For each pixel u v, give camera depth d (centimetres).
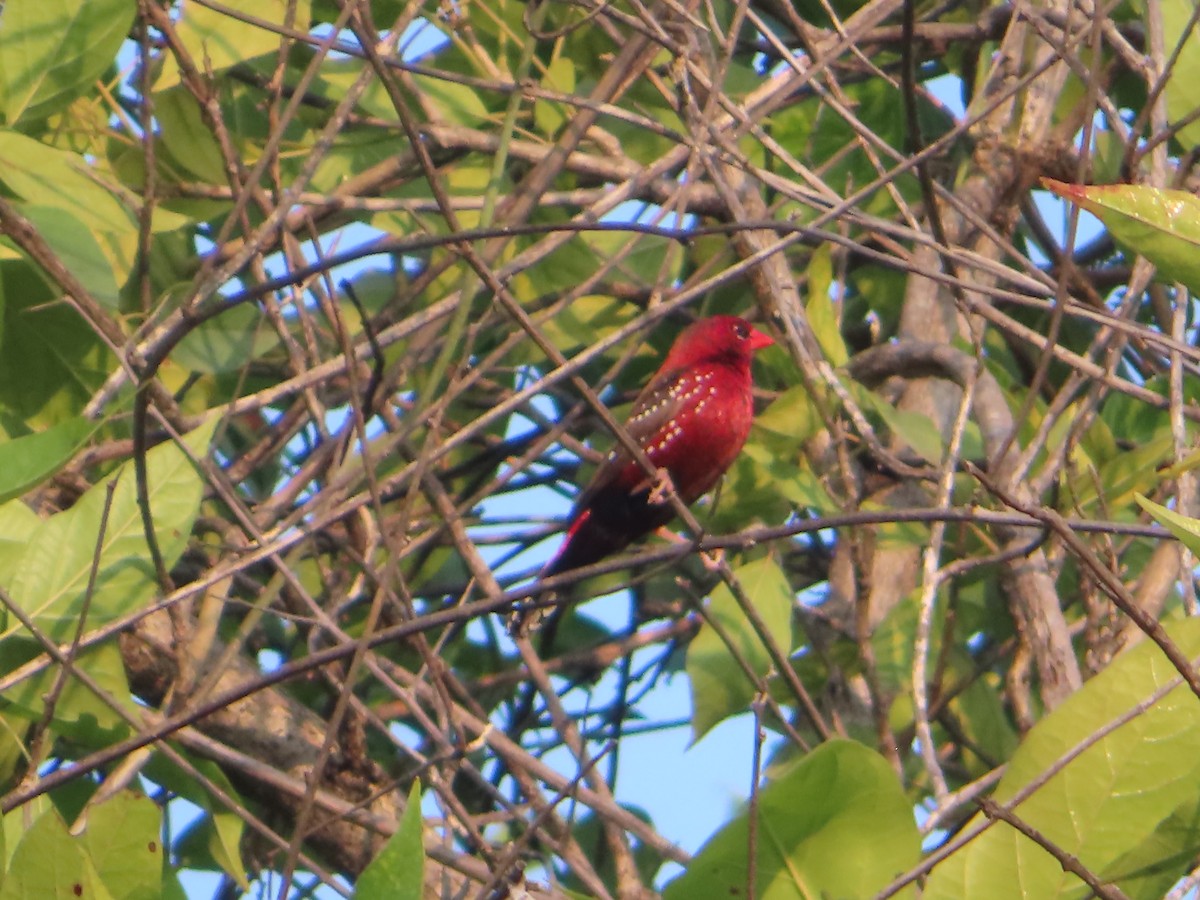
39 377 896
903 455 1070
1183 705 623
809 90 1109
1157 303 1105
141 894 618
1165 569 893
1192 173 984
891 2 902
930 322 1077
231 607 1068
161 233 1000
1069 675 845
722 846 623
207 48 913
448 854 805
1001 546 984
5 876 571
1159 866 637
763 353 1058
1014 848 619
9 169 836
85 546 759
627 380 1302
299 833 574
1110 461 969
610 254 1102
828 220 729
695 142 819
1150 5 893
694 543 689
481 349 1212
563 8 1109
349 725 966
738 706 876
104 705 763
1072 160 1091
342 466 935
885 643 959
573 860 763
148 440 916
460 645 1197
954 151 1192
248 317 929
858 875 626
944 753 1127
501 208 1034
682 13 840
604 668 1203
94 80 865
